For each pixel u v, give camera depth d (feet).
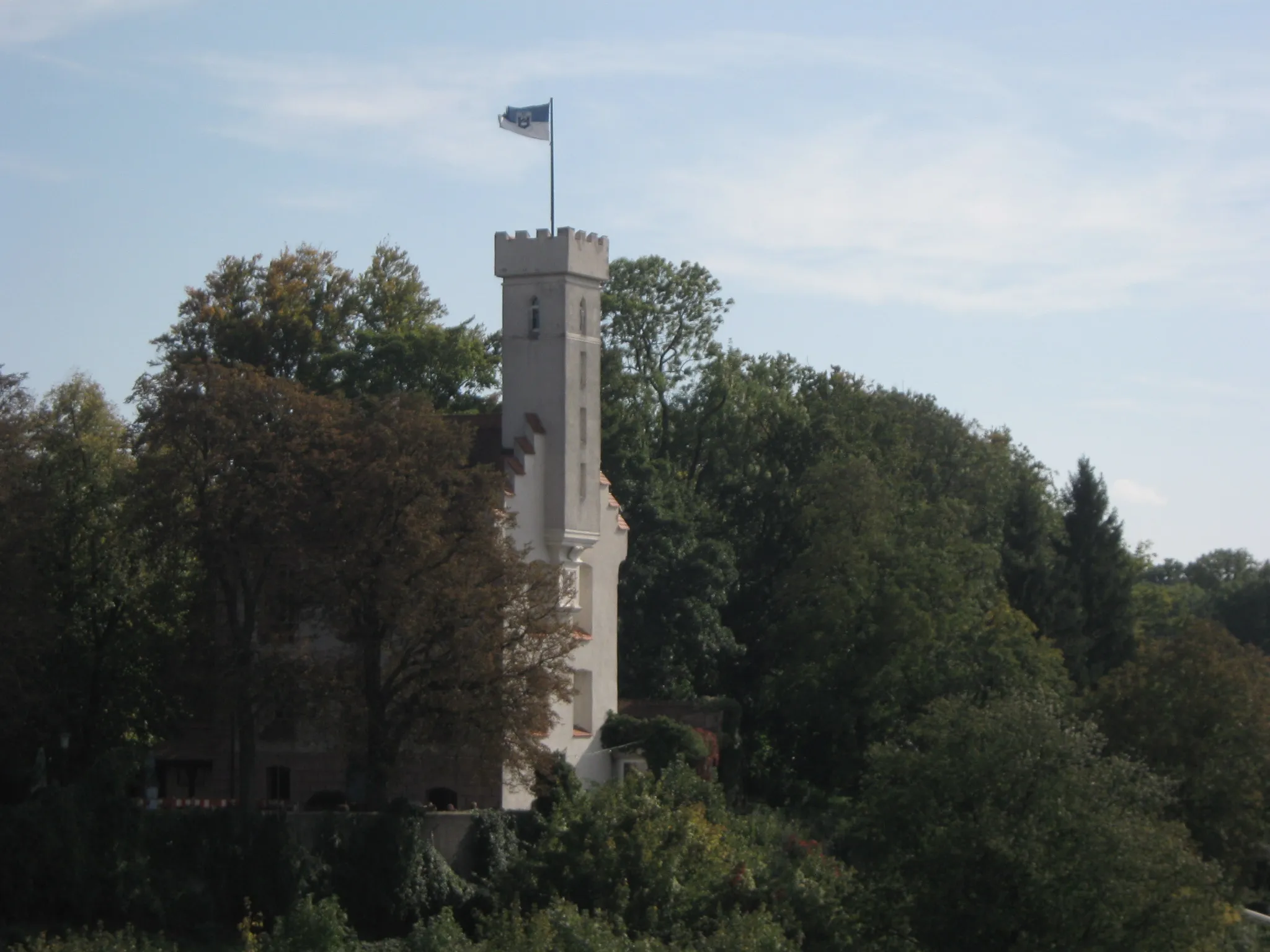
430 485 252.62
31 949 196.13
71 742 267.59
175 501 250.16
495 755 250.98
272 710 256.11
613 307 399.65
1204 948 206.49
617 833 228.43
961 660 355.15
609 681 314.76
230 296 388.57
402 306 405.18
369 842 249.34
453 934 211.20
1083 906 203.82
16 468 254.68
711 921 216.95
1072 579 418.72
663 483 366.84
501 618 253.65
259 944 211.20
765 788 348.38
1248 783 287.48
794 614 357.41
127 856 234.17
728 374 401.08
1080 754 215.51
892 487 380.78
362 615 255.50
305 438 254.47
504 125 318.04
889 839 215.92
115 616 272.31
